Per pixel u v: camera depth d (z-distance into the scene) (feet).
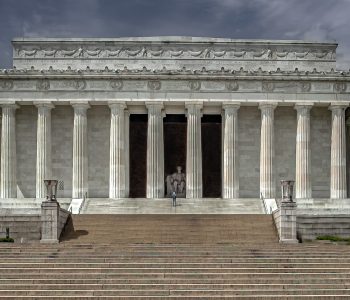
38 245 164.66
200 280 135.85
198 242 183.42
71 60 270.46
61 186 265.13
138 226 199.72
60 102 256.93
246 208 237.45
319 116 270.05
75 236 192.03
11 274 137.80
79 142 255.91
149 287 132.36
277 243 176.24
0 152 262.67
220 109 264.93
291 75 255.70
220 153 276.21
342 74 256.32
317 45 273.54
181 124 279.49
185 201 243.40
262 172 257.96
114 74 254.27
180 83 256.11
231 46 271.49
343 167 259.19
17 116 266.57
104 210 235.61
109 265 143.33
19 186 265.75
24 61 271.08
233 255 151.64
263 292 129.59
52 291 129.29
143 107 264.31
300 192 257.96
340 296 127.34
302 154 258.37
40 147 255.50
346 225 197.98
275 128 268.82
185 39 270.67
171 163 277.44
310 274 139.64
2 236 196.54
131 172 274.16
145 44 269.85
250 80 257.14
